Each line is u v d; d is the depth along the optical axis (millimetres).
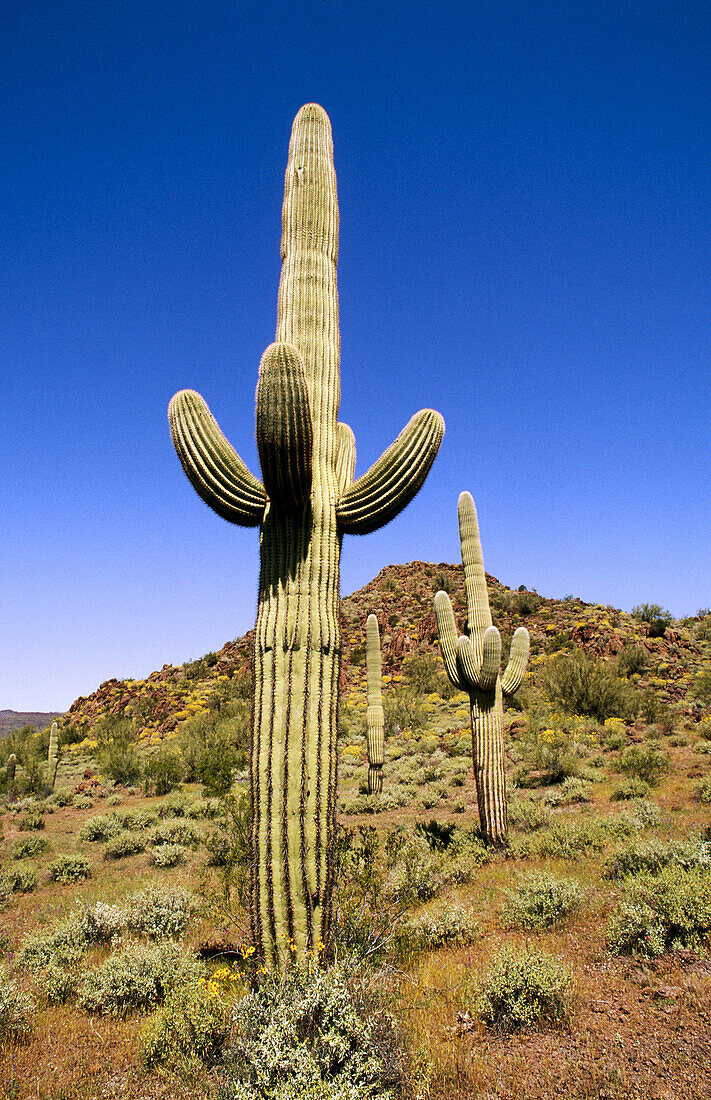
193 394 5418
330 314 5762
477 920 7406
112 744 31703
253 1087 3881
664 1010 4719
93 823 16219
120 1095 4430
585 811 12500
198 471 5270
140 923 7875
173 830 14578
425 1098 4000
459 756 23172
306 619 4852
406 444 5051
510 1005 4875
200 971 6043
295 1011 4035
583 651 34469
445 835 11914
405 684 39312
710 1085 3822
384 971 5059
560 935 6562
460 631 44094
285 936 4414
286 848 4500
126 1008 5891
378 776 17109
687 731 21156
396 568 70750
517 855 10047
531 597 50625
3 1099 4422
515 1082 4129
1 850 15016
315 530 5086
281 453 4602
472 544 11906
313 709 4711
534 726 23203
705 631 40125
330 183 6105
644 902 6086
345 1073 3789
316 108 6301
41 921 9156
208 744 27469
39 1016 5844
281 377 4500
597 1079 4055
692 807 11500
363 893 5953
